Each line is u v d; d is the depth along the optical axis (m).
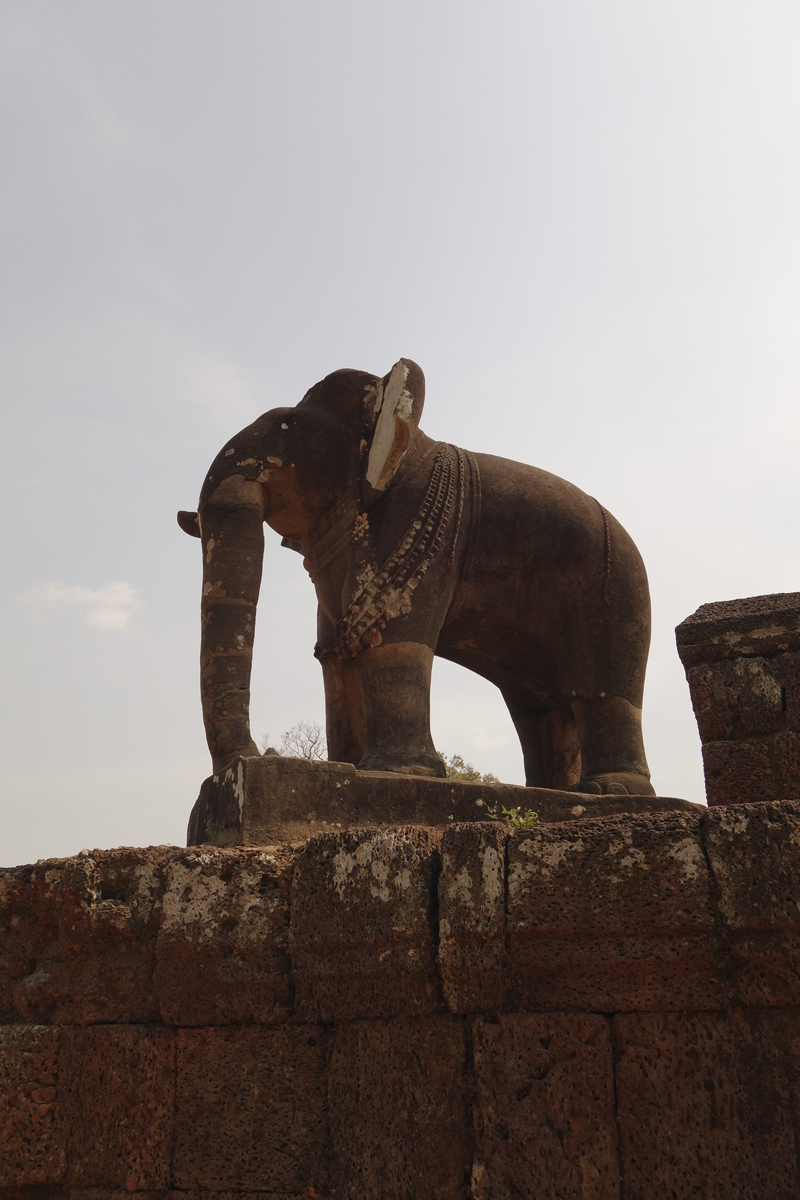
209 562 6.23
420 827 4.60
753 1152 3.76
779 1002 3.85
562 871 4.19
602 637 6.68
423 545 6.21
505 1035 4.14
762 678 6.35
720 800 6.27
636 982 4.05
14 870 5.41
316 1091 4.50
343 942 4.50
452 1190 4.07
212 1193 4.48
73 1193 4.75
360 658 6.16
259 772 5.18
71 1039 4.98
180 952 4.78
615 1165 3.88
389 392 6.35
